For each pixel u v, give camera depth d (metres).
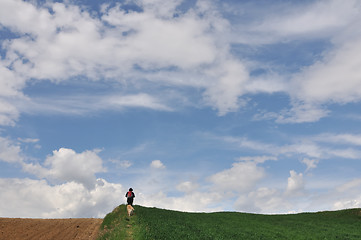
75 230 29.55
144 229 23.34
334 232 33.28
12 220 33.47
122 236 22.06
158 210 39.19
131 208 30.75
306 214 47.44
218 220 37.41
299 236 30.75
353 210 45.81
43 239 25.20
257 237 28.83
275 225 36.94
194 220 35.06
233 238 26.83
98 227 30.86
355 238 30.62
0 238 24.66
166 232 24.06
